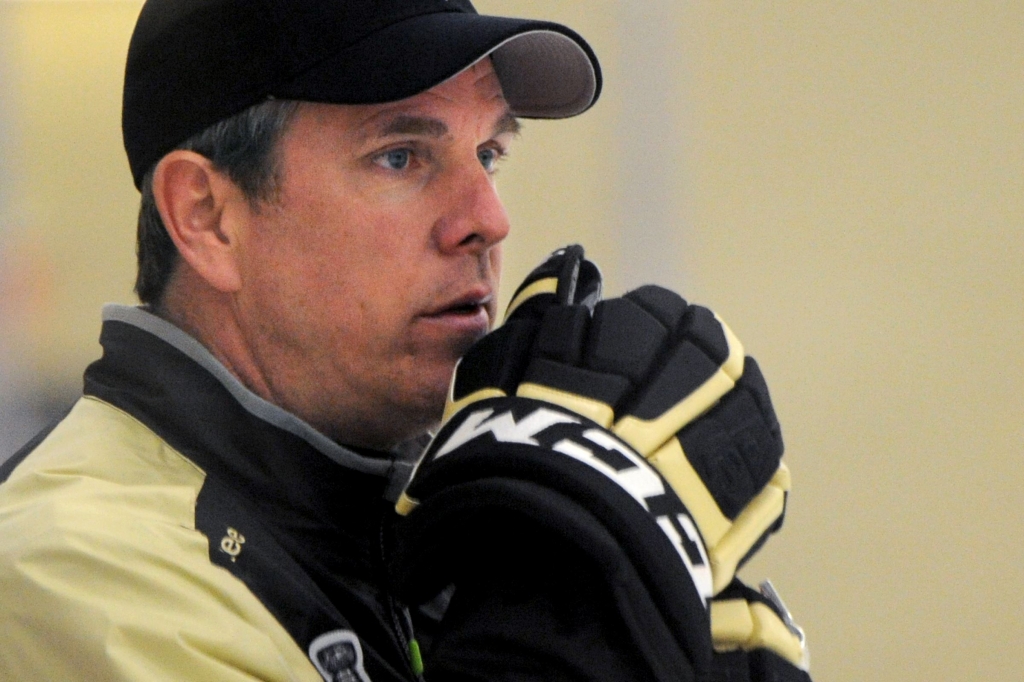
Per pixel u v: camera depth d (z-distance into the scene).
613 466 2.89
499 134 3.79
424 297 3.54
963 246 9.94
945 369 9.93
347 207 3.49
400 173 3.54
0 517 3.13
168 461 3.30
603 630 2.76
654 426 3.06
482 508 2.84
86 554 2.89
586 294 3.63
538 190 9.79
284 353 3.60
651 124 9.88
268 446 3.45
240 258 3.59
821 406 9.95
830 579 9.81
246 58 3.43
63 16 9.87
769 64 9.96
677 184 9.92
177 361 3.45
